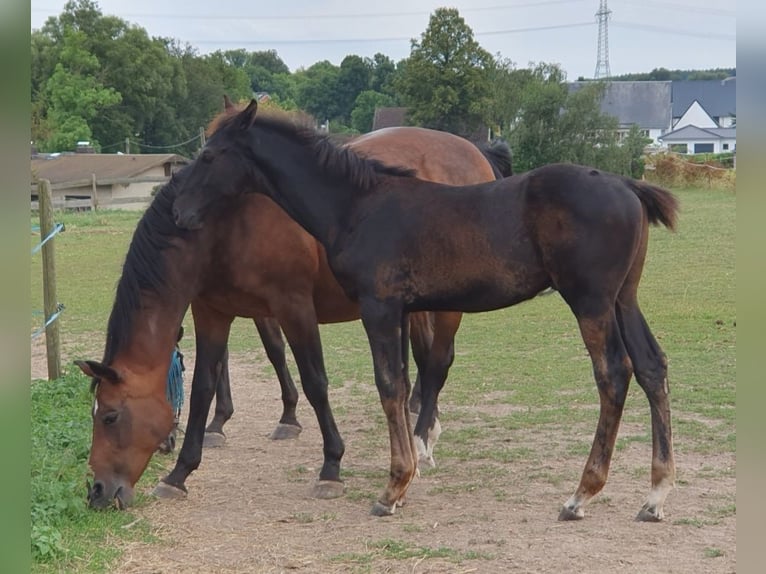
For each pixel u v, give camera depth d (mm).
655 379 4969
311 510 5441
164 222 5609
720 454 6246
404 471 5238
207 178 5445
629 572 4250
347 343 11508
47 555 4484
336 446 5793
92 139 58562
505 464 6242
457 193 5133
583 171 4867
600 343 4836
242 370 10133
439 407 7996
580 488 5031
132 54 61844
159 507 5543
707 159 41250
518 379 9039
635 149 36969
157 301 5539
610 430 4945
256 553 4691
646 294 13836
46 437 6422
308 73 100875
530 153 36625
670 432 4992
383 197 5246
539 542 4691
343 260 5285
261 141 5449
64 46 60281
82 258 20203
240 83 75562
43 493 5184
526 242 4879
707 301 13086
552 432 7059
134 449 5414
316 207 5375
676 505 5223
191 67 68000
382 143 6727
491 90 45062
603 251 4734
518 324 12344
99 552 4645
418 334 7398
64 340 11688
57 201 31688
